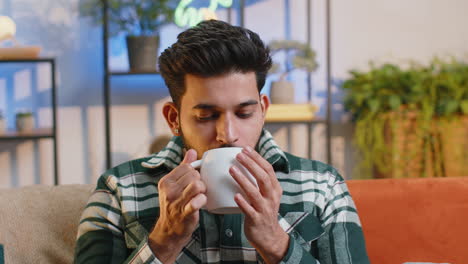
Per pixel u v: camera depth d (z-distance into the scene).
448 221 1.12
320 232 0.99
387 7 3.11
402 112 2.71
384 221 1.12
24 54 2.62
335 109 3.11
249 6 3.04
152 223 1.00
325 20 3.08
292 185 1.04
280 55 3.04
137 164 1.07
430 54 3.16
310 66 2.83
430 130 2.72
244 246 0.96
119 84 2.99
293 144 3.12
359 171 3.08
